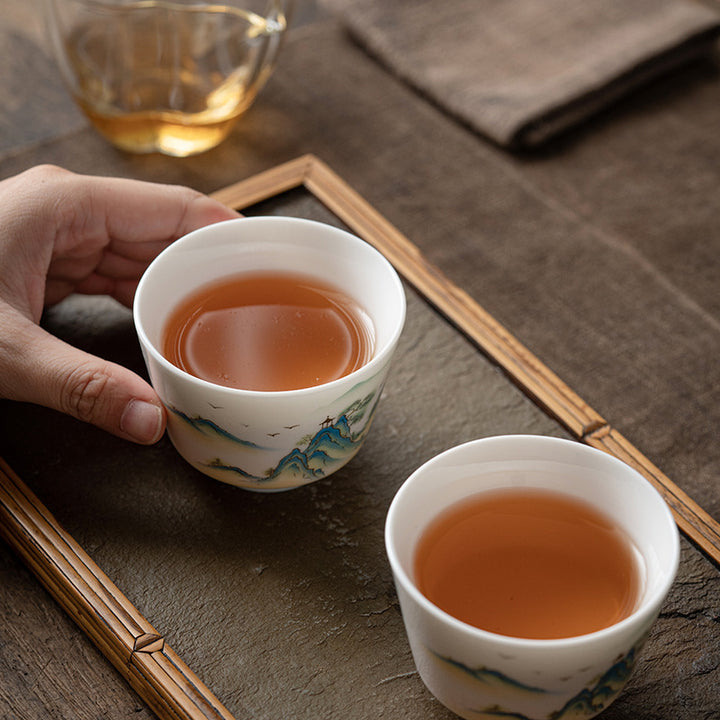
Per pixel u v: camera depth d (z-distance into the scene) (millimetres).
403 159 749
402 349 635
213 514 587
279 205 682
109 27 694
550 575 533
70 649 566
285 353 580
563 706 516
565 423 614
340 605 567
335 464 576
